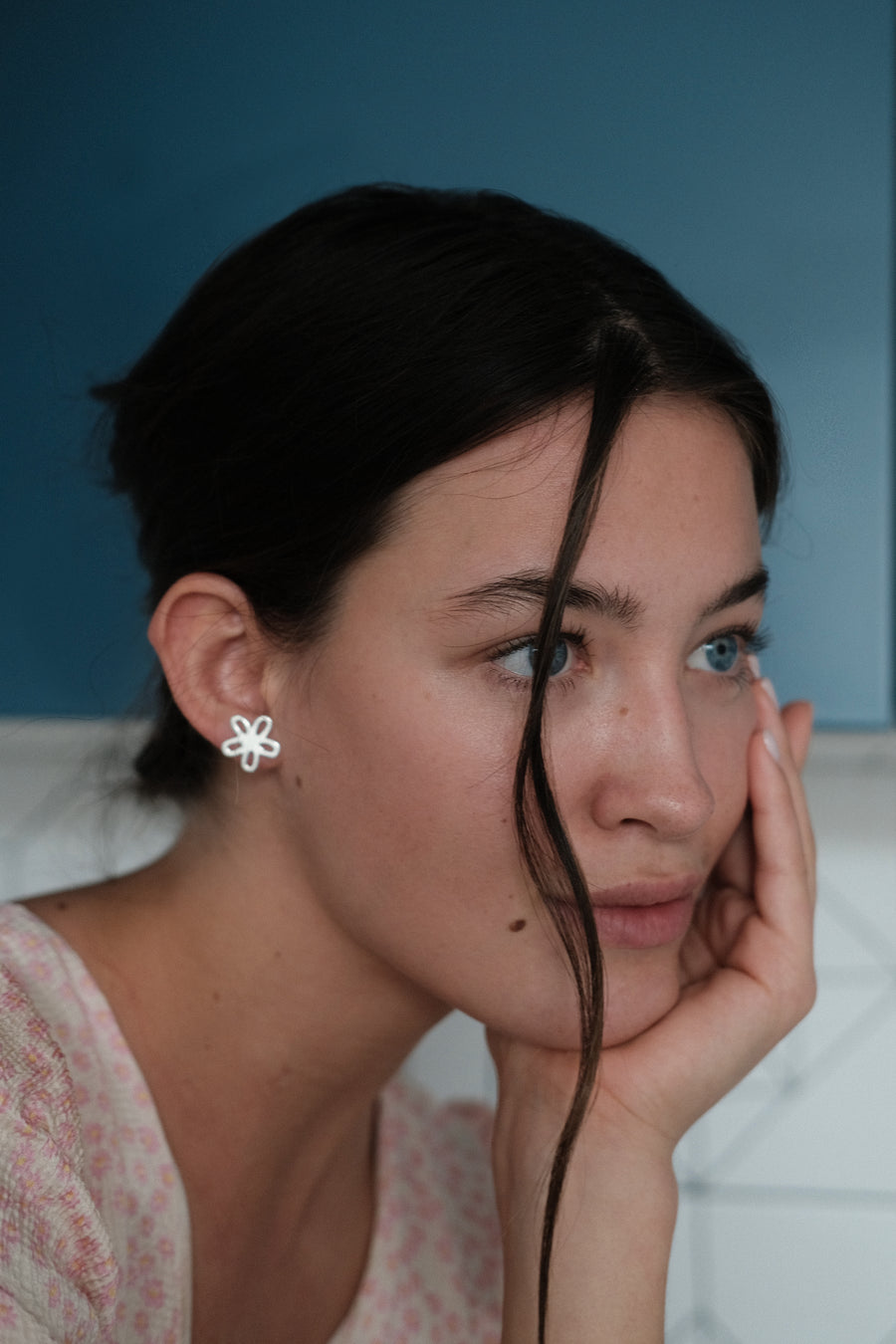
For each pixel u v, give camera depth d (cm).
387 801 68
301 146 135
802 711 96
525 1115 78
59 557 136
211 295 77
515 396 65
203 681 73
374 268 69
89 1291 61
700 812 68
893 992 158
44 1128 60
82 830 151
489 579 65
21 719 141
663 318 69
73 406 135
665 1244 73
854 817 159
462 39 134
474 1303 94
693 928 90
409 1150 97
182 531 77
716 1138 162
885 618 137
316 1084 79
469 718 67
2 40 136
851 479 136
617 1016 75
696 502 68
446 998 72
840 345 135
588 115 134
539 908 69
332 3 134
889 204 133
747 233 134
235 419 72
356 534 67
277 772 74
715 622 71
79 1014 71
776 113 133
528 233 71
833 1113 160
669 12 133
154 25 135
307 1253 86
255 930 75
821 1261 160
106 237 136
